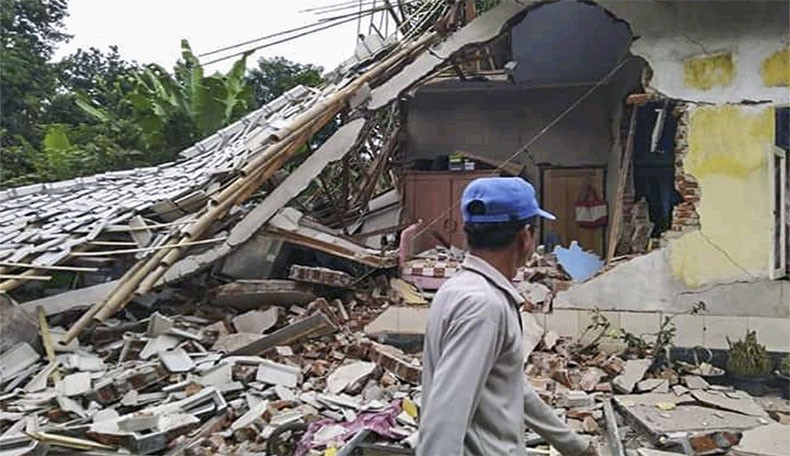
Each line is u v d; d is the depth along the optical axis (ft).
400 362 20.56
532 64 33.88
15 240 25.68
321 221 33.88
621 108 32.42
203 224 24.70
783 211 23.54
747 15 23.49
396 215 37.81
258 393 18.69
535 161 37.32
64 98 72.84
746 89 23.52
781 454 15.03
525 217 5.83
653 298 23.77
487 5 30.94
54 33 88.89
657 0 24.16
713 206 23.62
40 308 23.36
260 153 27.09
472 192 5.92
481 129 38.06
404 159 38.73
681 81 24.12
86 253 23.75
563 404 18.43
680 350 22.89
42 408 17.48
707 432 16.07
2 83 69.97
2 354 20.81
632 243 29.30
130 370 19.12
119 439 15.17
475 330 5.21
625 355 22.36
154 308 25.53
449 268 27.27
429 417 4.99
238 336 22.95
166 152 49.08
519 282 25.67
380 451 13.48
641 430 16.94
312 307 24.18
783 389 20.33
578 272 26.63
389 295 26.78
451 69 32.53
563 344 23.30
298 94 36.58
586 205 36.09
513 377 5.61
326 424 15.69
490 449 5.33
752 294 23.08
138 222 25.50
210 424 16.61
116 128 52.21
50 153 51.26
